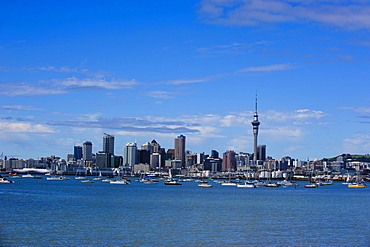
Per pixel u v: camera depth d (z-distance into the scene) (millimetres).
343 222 143250
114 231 119375
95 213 157500
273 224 136125
